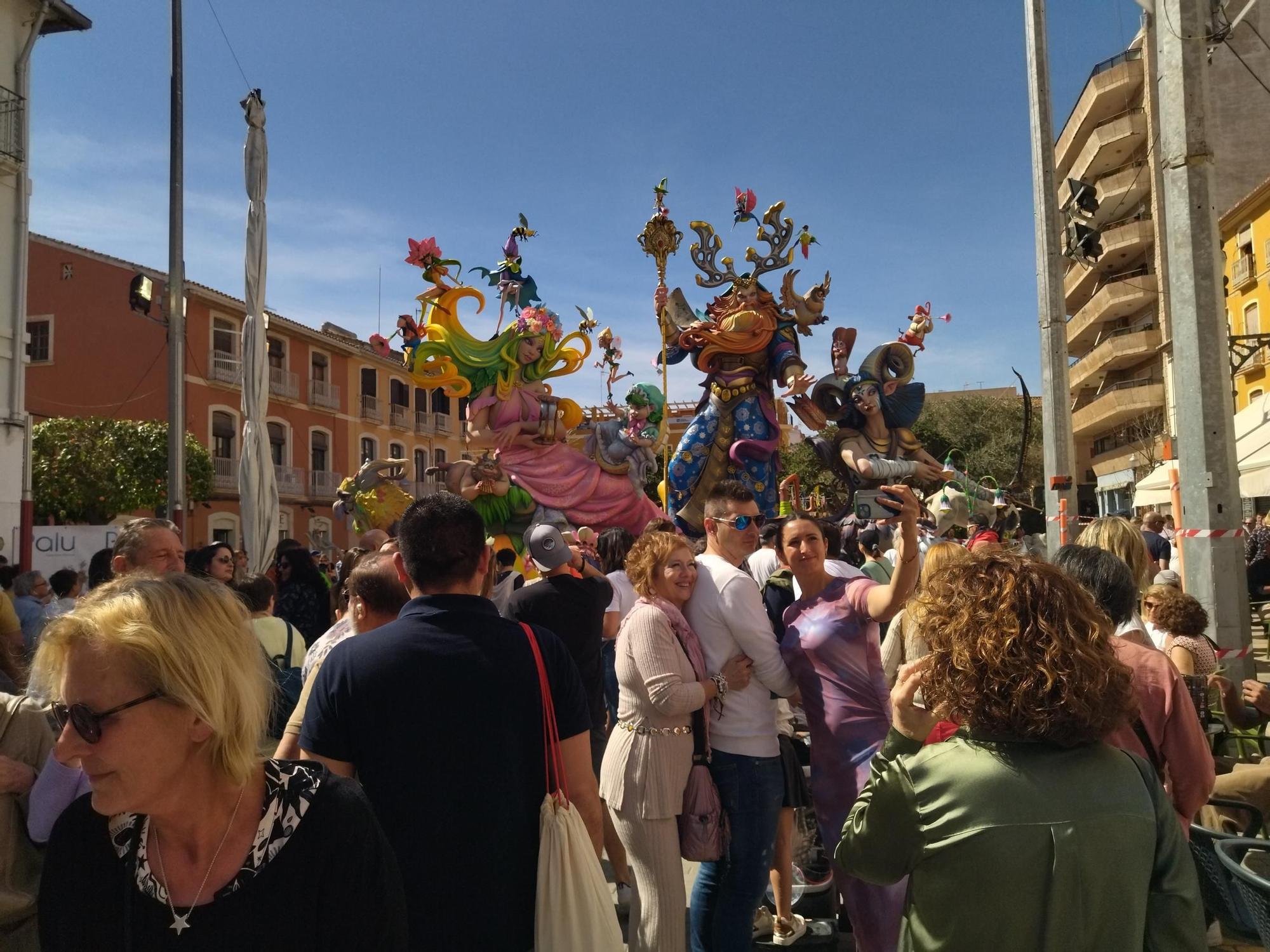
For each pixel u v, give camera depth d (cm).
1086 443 5022
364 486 1559
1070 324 4603
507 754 252
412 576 275
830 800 361
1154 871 196
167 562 450
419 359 1428
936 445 4491
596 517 1472
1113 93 3691
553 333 1484
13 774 262
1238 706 506
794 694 375
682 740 362
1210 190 713
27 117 2014
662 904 350
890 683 462
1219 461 697
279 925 172
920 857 197
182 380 1307
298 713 330
